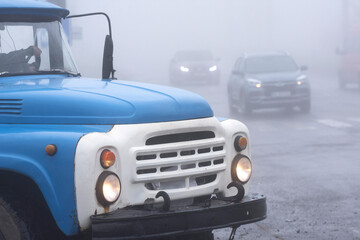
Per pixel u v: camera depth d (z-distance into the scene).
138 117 5.36
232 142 5.91
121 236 5.03
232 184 5.66
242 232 8.04
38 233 5.44
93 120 5.32
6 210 5.34
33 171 5.12
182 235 5.69
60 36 6.66
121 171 5.22
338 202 9.62
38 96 5.52
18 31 6.35
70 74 6.54
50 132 5.20
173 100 5.62
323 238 7.75
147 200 5.34
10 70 6.21
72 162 5.04
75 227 5.07
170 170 5.47
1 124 5.55
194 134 5.66
